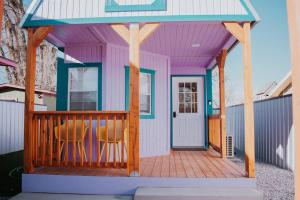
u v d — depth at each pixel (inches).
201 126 351.6
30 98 193.5
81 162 187.6
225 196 160.2
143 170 201.5
